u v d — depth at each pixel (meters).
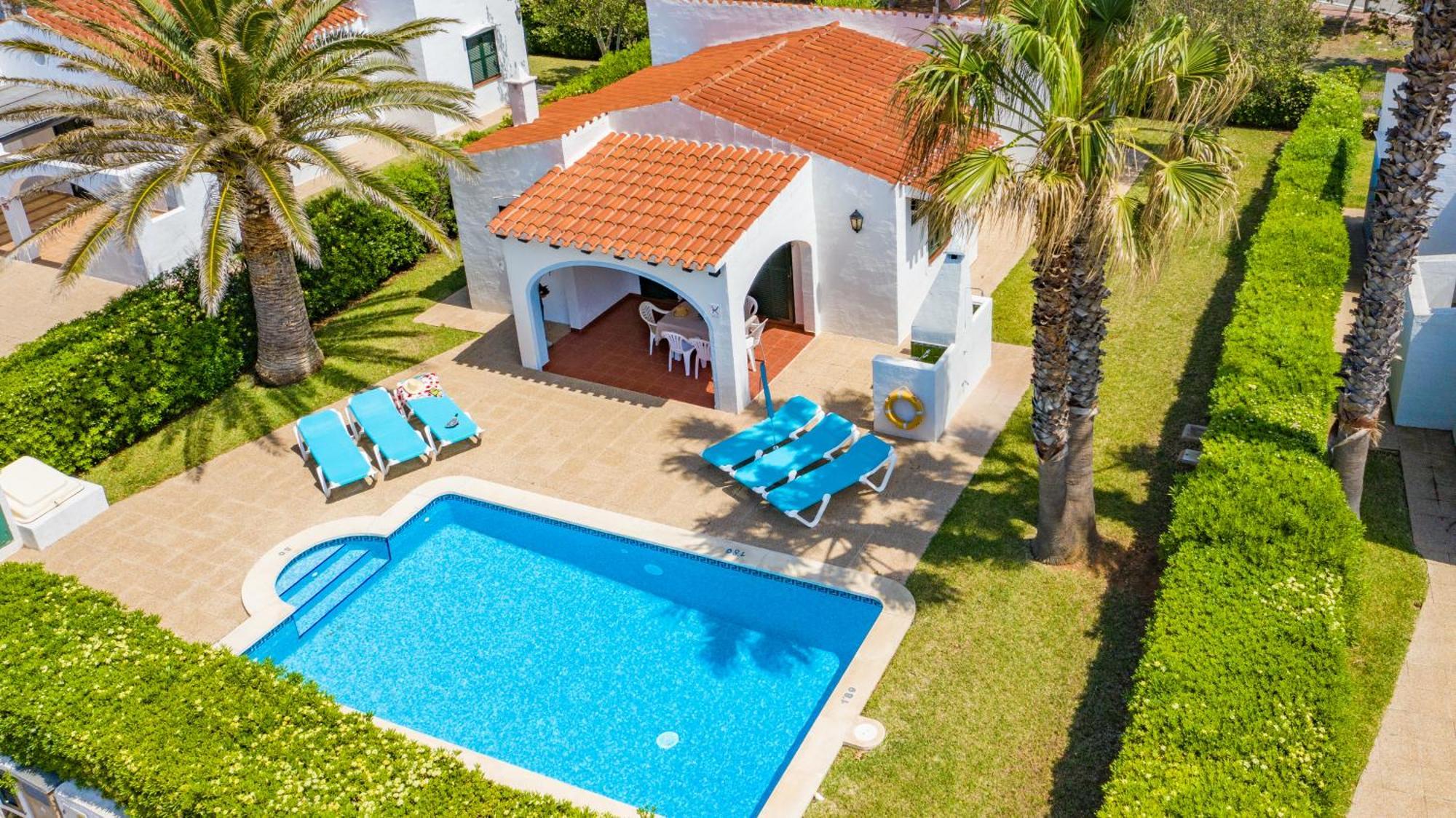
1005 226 25.28
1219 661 11.98
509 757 13.41
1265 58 28.89
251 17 18.17
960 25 24.94
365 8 31.48
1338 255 19.84
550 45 41.56
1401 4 34.41
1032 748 12.79
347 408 20.22
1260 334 17.66
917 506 16.86
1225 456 15.03
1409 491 16.17
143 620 13.98
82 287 24.66
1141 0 12.42
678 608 15.70
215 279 17.72
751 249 18.97
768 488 17.77
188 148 18.58
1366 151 28.44
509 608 15.91
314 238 18.16
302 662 15.05
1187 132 12.66
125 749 11.98
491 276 23.08
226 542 17.09
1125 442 17.88
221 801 11.37
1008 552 15.77
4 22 27.78
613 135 21.91
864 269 20.92
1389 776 12.10
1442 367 16.86
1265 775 10.71
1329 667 11.77
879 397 18.30
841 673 14.36
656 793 12.85
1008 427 18.52
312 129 19.89
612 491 17.80
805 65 24.00
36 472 17.42
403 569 16.78
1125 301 22.11
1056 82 11.89
